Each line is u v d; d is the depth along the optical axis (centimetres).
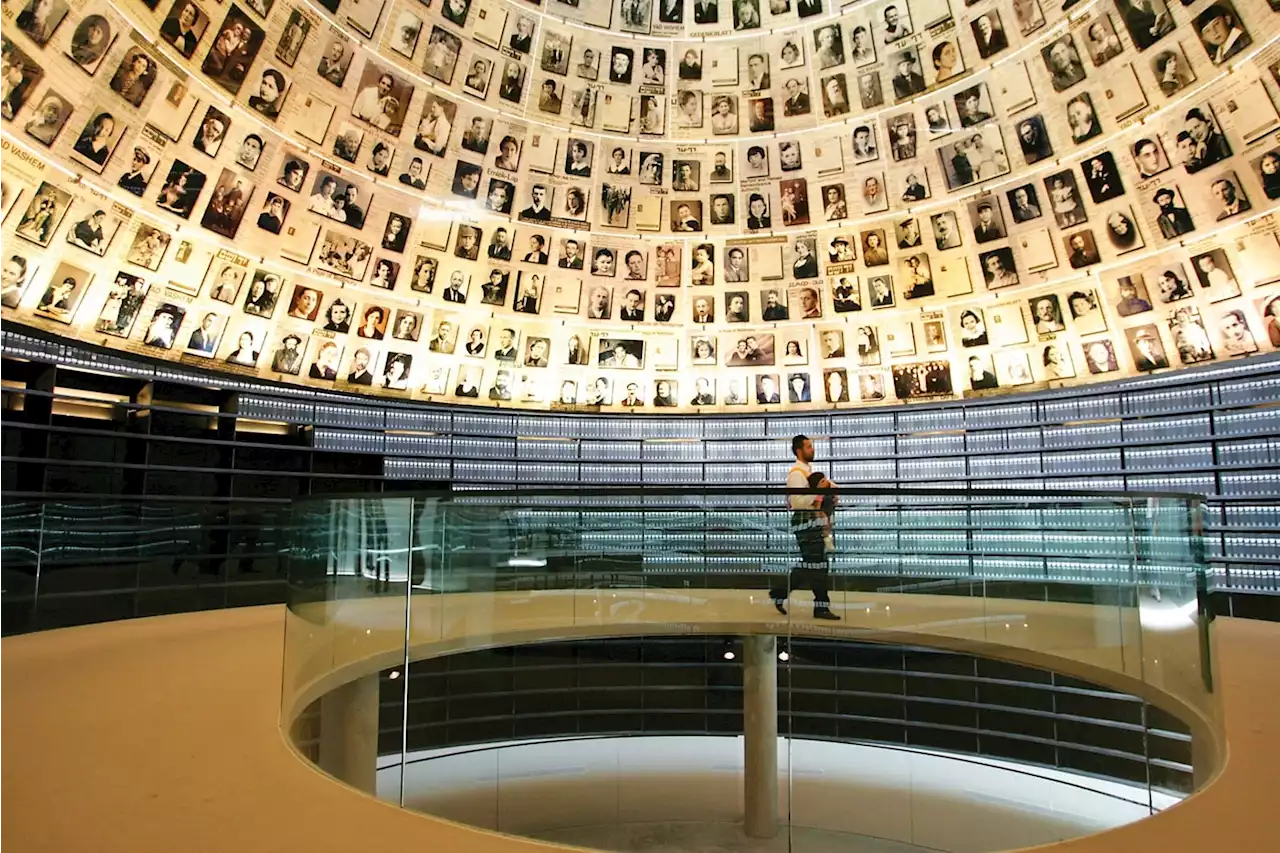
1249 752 407
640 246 1555
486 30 1326
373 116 1268
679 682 1252
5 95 863
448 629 566
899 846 931
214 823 319
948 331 1412
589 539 614
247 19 1067
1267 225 1045
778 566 597
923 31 1308
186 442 1085
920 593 557
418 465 1363
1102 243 1220
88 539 848
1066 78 1191
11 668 623
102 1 909
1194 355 1145
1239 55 1009
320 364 1306
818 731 947
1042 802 960
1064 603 504
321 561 464
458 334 1452
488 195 1428
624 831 1152
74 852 290
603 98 1455
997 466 1306
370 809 337
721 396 1590
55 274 977
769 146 1486
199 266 1138
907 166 1393
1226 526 1038
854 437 1448
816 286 1516
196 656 671
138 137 1014
